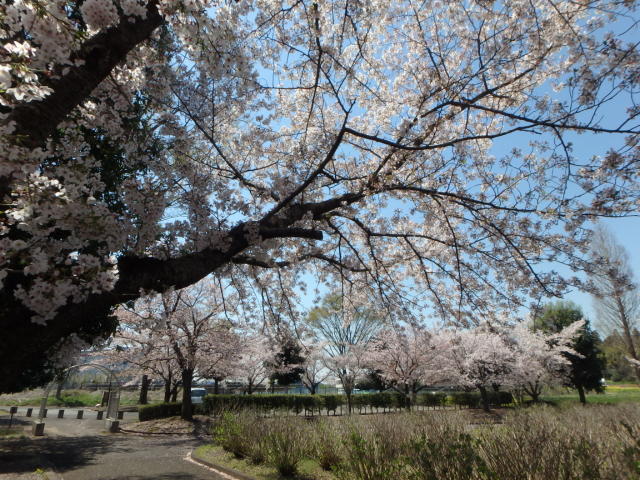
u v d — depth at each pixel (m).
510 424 5.36
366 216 7.50
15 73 2.25
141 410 18.02
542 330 22.86
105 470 8.31
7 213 2.90
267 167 6.64
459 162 5.80
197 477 7.54
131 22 2.96
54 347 3.65
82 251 4.53
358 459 5.47
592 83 3.88
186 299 16.20
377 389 29.89
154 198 3.86
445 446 4.64
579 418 7.29
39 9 2.34
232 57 3.76
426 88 5.84
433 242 7.25
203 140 5.69
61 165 3.31
